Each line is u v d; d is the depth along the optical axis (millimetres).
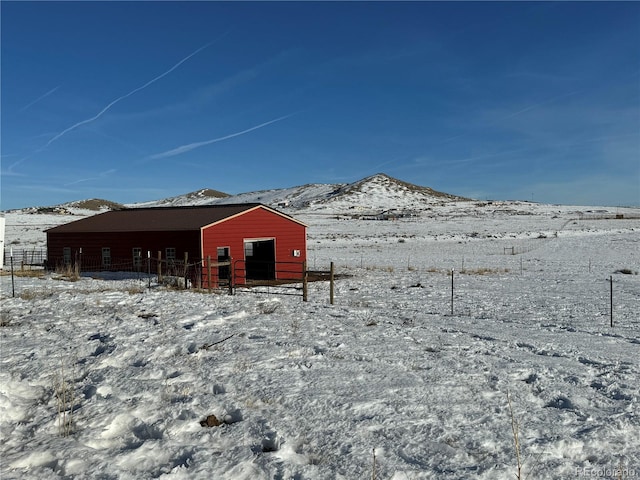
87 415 5465
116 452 4629
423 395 6516
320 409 5906
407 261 38875
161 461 4555
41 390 6320
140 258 26828
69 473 4184
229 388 6562
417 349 9055
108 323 10492
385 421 5617
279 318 11727
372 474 4379
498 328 12133
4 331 9602
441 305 16922
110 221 31141
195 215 28266
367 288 22297
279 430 5273
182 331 9859
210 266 17812
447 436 5277
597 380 7570
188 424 5336
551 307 16609
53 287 17828
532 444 5137
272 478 4289
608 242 49875
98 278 23312
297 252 30016
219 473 4297
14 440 4820
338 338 9719
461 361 8297
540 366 8195
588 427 5668
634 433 5562
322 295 19672
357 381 6996
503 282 24469
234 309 12586
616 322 13750
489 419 5816
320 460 4684
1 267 28953
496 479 4410
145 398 6055
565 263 35875
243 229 26984
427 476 4410
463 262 36875
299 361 7957
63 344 8633
